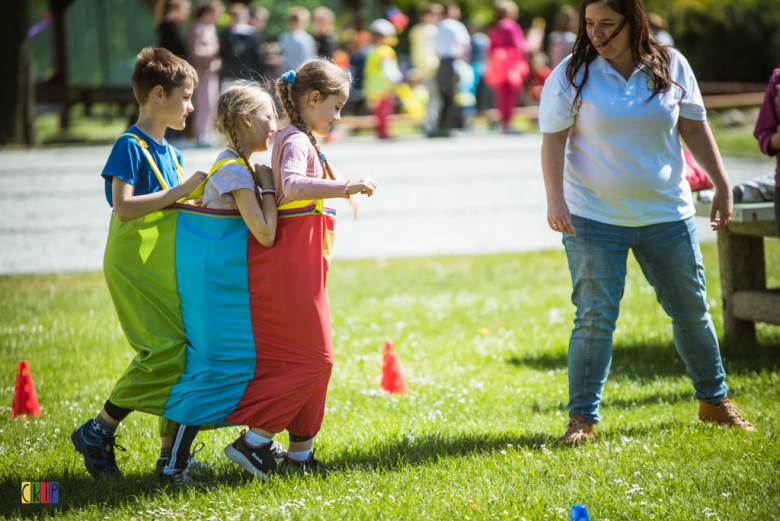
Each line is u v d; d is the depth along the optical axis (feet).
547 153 28.14
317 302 24.73
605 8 25.99
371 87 128.36
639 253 28.63
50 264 70.69
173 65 25.75
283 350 24.67
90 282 64.18
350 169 105.70
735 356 39.93
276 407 24.40
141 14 180.96
